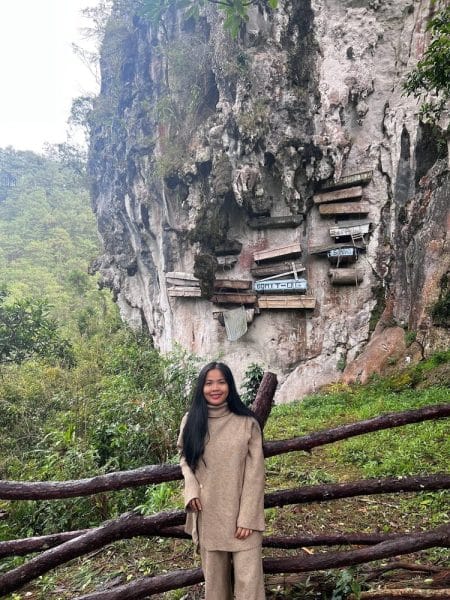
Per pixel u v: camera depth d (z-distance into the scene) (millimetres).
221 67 13758
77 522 5270
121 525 2779
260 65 13078
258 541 2396
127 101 19469
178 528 2977
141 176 17953
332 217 13398
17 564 4328
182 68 15281
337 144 12820
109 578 3654
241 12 4441
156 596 3234
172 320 17078
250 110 13141
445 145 11281
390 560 3244
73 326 30562
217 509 2369
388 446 6395
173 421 7766
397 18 12719
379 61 12891
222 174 13664
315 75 12961
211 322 15312
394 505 4469
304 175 13203
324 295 13500
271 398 3152
